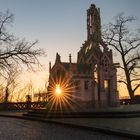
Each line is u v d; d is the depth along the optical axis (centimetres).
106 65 4028
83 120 2430
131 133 1470
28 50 4122
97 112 2731
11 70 4084
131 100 5012
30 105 5234
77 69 3831
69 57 3822
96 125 1945
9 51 4091
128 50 5072
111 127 1784
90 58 4006
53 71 3953
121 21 5150
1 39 4072
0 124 2427
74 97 3672
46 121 2642
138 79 5009
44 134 1686
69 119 2639
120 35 5094
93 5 4353
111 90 4025
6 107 5094
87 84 3834
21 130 1931
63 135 1617
